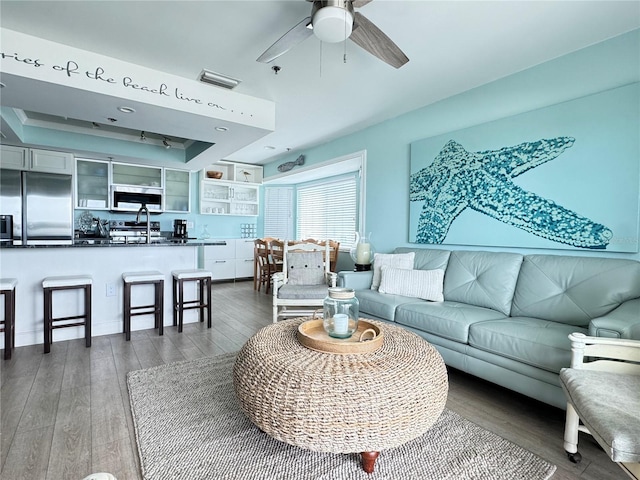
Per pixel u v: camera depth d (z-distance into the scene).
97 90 2.61
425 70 2.83
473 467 1.49
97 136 4.94
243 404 1.46
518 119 2.80
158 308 3.45
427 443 1.66
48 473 1.42
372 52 2.01
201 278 3.60
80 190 5.29
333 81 3.05
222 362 2.65
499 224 2.93
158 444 1.61
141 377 2.36
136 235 5.90
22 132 4.40
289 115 3.94
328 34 1.72
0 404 1.98
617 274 2.11
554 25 2.19
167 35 2.35
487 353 2.12
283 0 1.97
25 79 2.38
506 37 2.34
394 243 3.99
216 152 4.73
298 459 1.52
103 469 1.46
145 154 5.30
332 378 1.31
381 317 2.87
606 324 1.61
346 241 6.00
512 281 2.59
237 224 7.23
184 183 6.35
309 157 5.61
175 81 2.96
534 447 1.66
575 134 2.47
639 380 1.42
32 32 2.32
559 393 1.78
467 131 3.18
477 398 2.18
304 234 7.08
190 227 6.65
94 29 2.28
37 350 2.91
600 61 2.38
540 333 1.91
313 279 3.70
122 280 3.51
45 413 1.89
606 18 2.12
